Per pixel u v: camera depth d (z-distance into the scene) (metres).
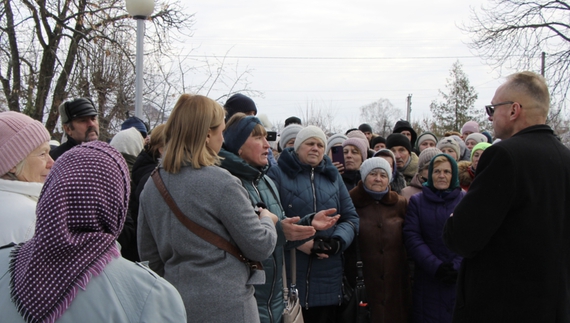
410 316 3.44
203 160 1.88
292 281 2.78
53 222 1.07
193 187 1.83
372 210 3.45
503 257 2.07
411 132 6.41
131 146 3.70
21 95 9.88
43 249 1.06
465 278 2.25
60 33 10.24
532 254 2.01
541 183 2.04
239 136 2.46
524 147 2.07
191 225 1.82
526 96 2.20
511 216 2.05
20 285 1.06
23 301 1.05
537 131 2.18
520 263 2.03
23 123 1.75
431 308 3.25
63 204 1.09
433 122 31.69
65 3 10.40
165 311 1.18
